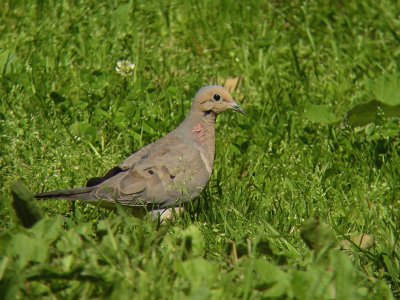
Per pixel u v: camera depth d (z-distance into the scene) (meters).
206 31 15.32
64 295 7.42
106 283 7.39
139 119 12.41
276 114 13.12
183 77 13.88
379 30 15.83
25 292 7.31
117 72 13.62
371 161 12.05
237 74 14.47
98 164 11.33
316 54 15.00
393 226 9.77
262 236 8.82
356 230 10.14
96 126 12.37
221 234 9.30
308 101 13.45
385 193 11.32
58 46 14.27
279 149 12.20
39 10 15.15
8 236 7.68
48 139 11.77
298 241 9.61
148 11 15.54
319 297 7.46
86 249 7.79
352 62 14.70
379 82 12.91
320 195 10.77
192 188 10.32
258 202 10.42
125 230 8.73
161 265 7.76
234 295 7.46
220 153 11.96
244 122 12.91
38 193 9.62
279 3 16.48
